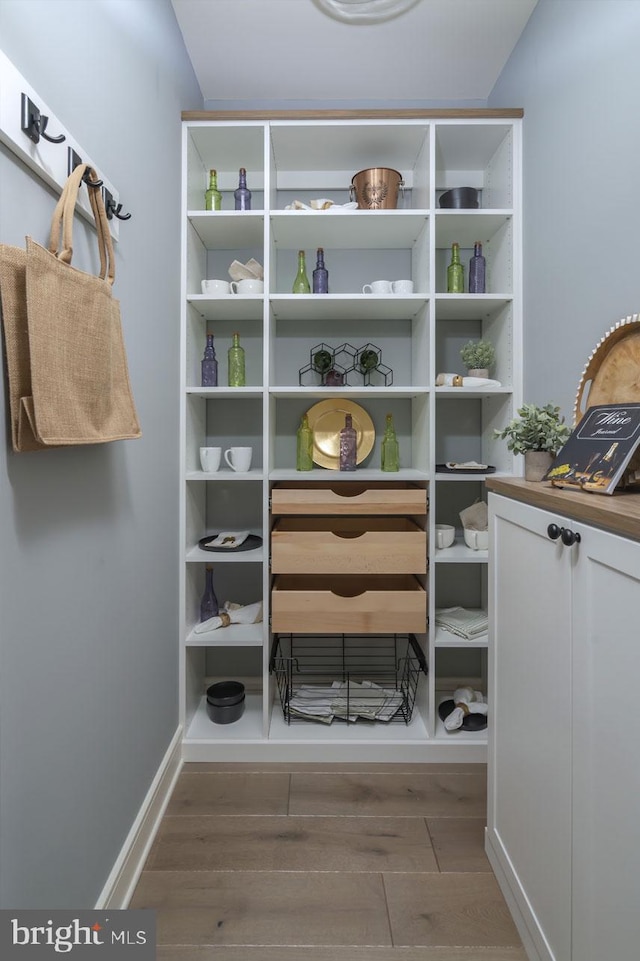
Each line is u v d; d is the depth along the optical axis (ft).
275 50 6.00
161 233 5.03
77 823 3.20
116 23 3.85
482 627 6.05
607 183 4.09
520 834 3.58
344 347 7.06
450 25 5.63
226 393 5.99
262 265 6.94
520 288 5.84
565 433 3.82
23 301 2.47
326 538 5.73
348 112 5.66
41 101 2.66
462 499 7.15
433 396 5.82
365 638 7.21
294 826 4.76
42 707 2.79
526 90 5.67
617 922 2.34
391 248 6.93
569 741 2.80
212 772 5.60
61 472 3.02
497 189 6.31
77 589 3.22
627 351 3.52
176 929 3.72
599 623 2.48
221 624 6.27
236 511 7.13
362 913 3.85
